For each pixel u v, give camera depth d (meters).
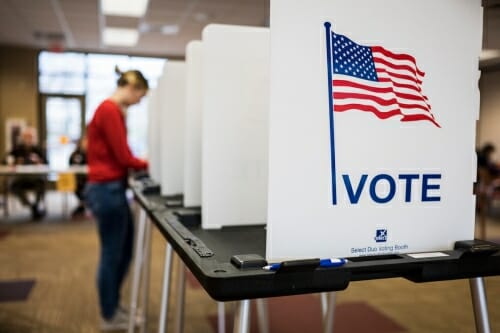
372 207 1.22
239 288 1.06
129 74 3.23
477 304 1.28
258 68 1.62
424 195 1.26
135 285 2.83
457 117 1.28
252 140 1.64
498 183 8.51
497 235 6.59
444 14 1.25
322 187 1.18
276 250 1.16
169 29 10.29
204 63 1.58
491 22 1.54
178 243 1.34
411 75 1.24
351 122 1.19
